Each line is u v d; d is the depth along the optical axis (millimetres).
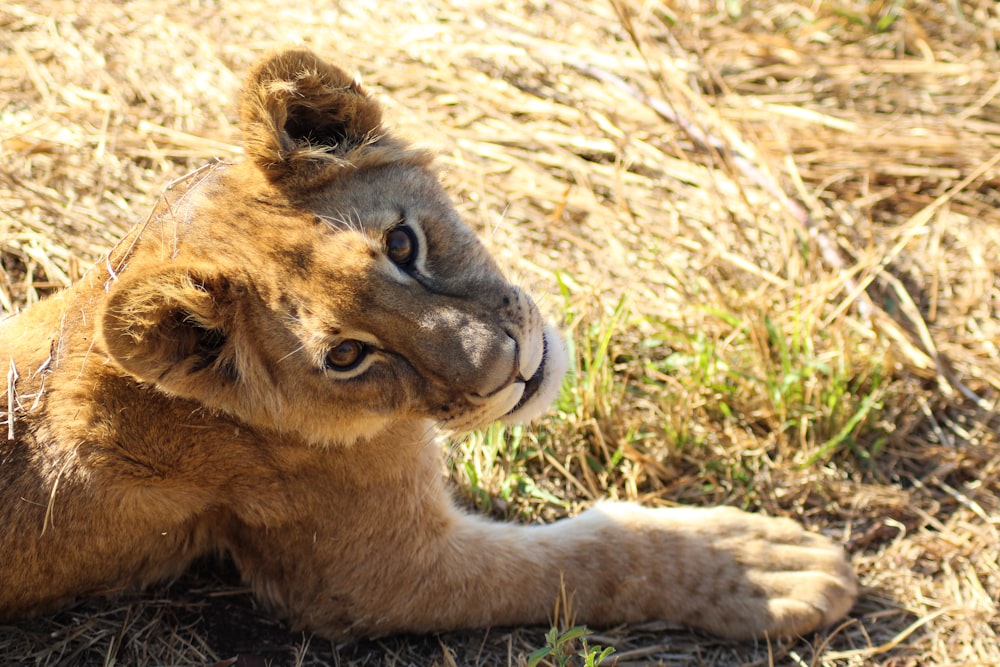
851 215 6754
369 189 4027
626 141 7074
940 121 7277
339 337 3801
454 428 4086
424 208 4066
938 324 6207
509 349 3926
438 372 3857
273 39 7602
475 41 7734
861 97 7551
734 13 8117
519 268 6348
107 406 4066
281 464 4293
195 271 3760
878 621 4855
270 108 3959
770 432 5668
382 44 7648
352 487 4363
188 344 3838
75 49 7359
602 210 6723
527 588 4656
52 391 4102
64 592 4434
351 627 4582
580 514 4949
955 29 7988
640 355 6004
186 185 4465
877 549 5188
